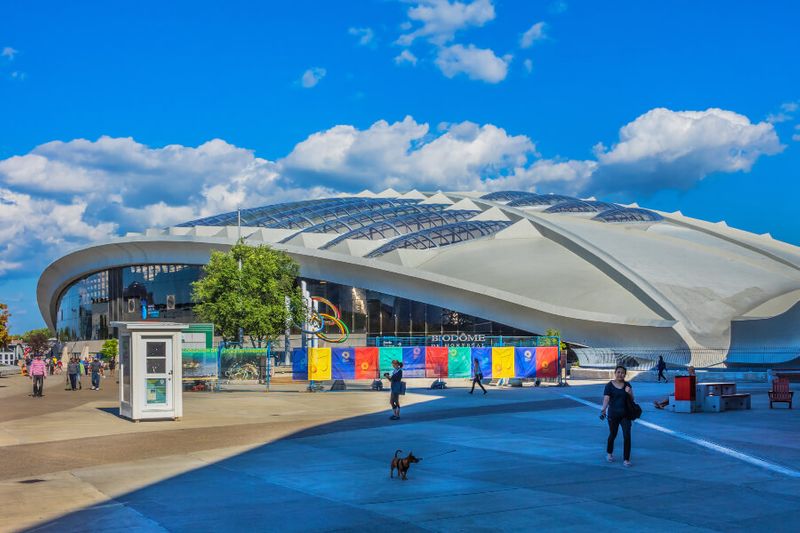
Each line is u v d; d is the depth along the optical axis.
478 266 69.19
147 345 25.95
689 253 72.44
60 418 26.89
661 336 57.97
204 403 33.25
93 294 98.56
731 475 14.83
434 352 43.72
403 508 12.12
